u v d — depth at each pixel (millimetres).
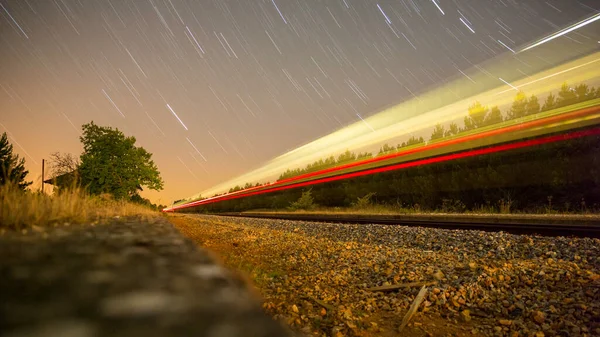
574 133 14516
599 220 9758
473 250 7770
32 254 1591
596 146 13883
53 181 5316
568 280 5410
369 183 25266
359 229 11867
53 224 3143
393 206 22062
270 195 43656
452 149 19656
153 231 3170
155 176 26297
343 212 22375
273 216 25688
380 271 6555
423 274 6176
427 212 18672
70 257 1596
